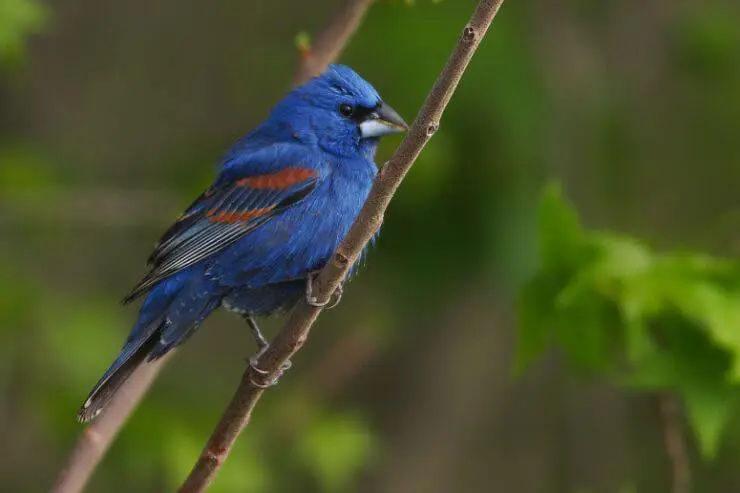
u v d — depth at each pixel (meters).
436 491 14.23
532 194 12.20
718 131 14.33
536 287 8.34
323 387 12.45
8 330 12.02
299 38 8.03
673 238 13.01
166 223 12.61
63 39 15.58
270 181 8.42
